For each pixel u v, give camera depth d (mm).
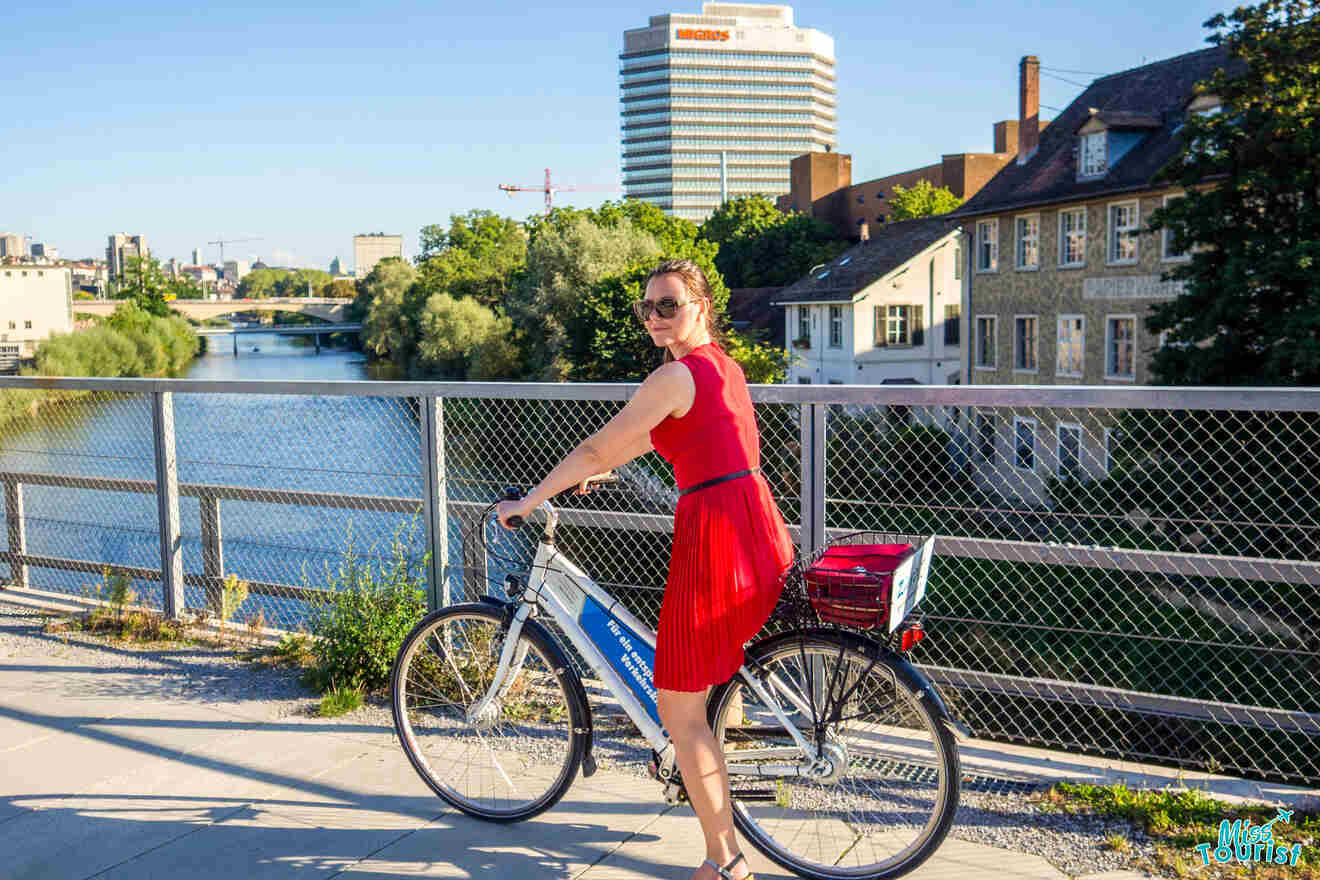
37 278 119438
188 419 11594
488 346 61594
